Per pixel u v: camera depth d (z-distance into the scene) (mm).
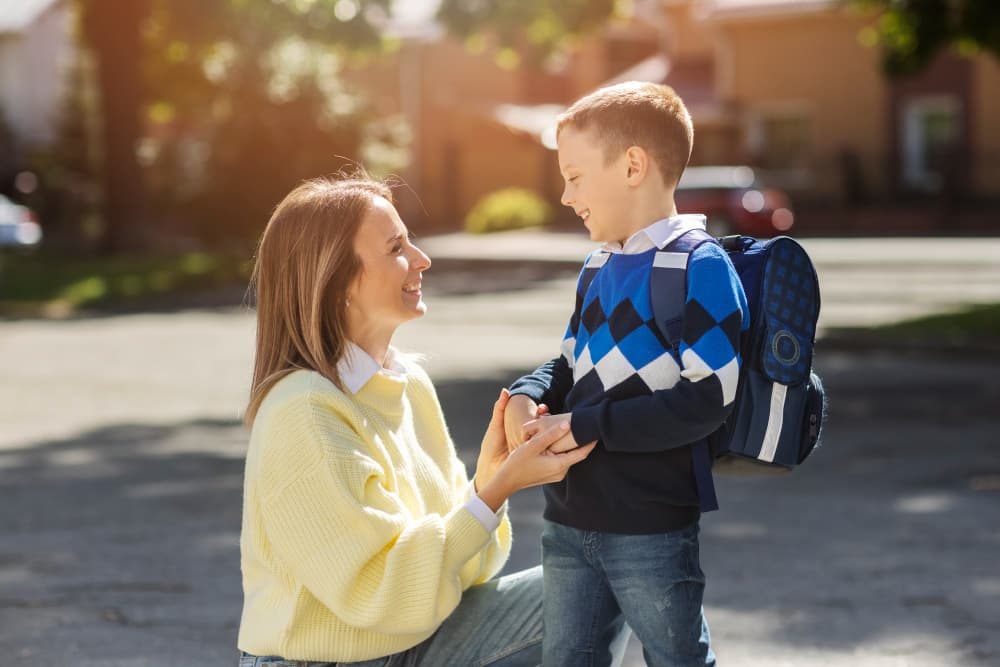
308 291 2564
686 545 2498
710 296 2412
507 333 14148
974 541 5340
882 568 4953
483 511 2500
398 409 2688
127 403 10055
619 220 2562
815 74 33219
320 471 2443
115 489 6816
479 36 26672
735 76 34156
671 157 2543
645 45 42500
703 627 2539
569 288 20047
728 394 2375
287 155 26469
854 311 14742
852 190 32219
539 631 2754
